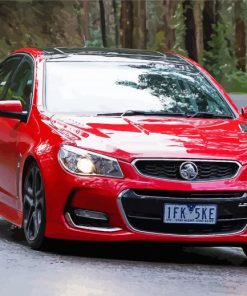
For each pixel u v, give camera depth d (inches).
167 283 330.0
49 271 340.5
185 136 394.9
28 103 442.0
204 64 2534.5
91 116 417.4
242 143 396.2
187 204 374.3
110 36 4037.9
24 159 410.3
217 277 353.1
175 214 374.0
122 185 371.2
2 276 330.0
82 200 374.9
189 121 423.2
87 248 405.4
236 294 318.7
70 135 390.0
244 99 1322.6
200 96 455.2
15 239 434.9
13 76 486.9
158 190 372.5
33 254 381.7
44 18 2354.8
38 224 393.7
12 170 433.1
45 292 303.1
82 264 360.2
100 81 446.3
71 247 406.0
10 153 436.8
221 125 421.1
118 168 373.7
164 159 375.9
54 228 382.0
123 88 444.5
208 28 2544.3
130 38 2549.2
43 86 438.9
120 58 469.1
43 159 388.8
